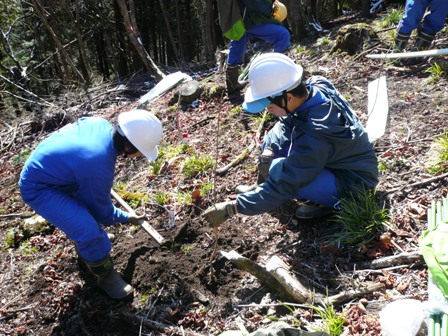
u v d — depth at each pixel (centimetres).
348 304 267
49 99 845
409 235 302
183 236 357
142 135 292
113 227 390
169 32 1270
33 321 324
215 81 641
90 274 349
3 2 1249
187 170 439
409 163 367
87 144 291
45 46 1294
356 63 568
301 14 780
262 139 465
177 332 286
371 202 313
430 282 245
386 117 407
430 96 454
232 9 486
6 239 427
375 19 779
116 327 303
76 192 302
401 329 228
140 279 328
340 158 307
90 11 1292
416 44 549
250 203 295
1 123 772
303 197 333
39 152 292
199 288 312
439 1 511
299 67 290
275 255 318
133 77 889
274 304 281
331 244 308
